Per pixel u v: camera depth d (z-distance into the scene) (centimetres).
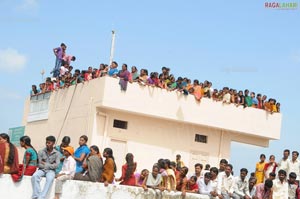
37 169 1312
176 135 2364
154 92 2228
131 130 2256
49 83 2619
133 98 2175
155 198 1442
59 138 2386
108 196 1385
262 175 1947
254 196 1545
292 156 1842
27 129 2739
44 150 1308
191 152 2392
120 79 2152
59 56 2578
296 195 1625
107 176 1404
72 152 1366
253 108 2472
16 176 1265
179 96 2289
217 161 2444
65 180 1332
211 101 2369
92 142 2136
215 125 2369
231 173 1556
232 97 2425
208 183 1523
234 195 1519
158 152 2311
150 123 2309
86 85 2256
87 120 2188
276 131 2516
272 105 2520
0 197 1248
